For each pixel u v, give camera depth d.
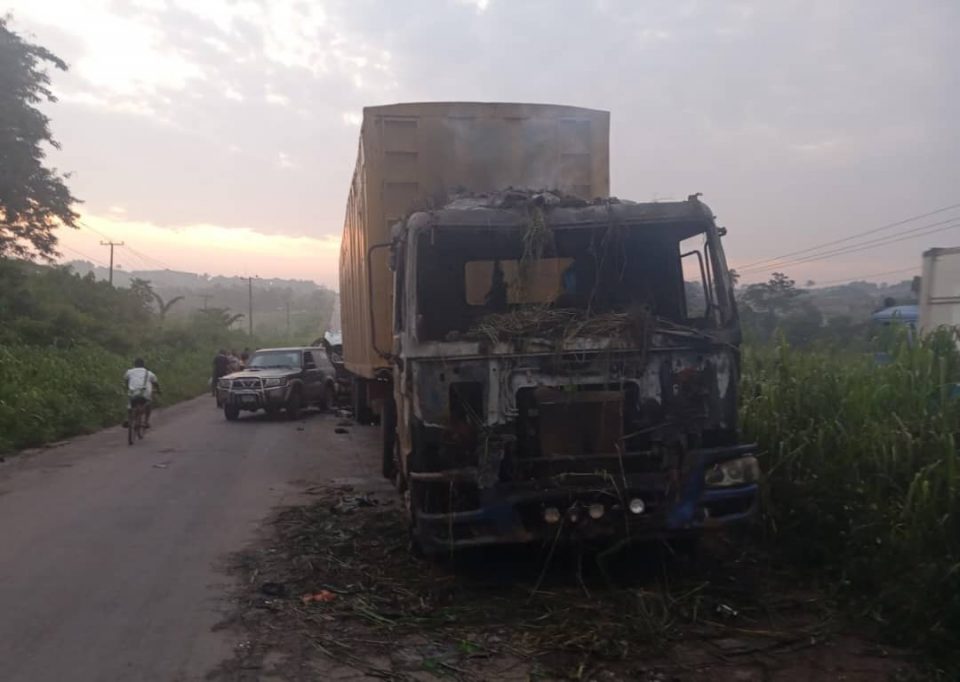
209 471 12.52
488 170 9.23
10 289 30.23
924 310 11.59
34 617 5.93
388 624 5.65
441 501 5.91
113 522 9.00
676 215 6.30
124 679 4.87
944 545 5.38
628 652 5.04
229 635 5.55
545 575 6.46
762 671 4.76
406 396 6.11
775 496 6.89
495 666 4.95
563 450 5.86
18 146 32.88
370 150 9.06
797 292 20.41
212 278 168.12
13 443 15.05
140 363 16.75
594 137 9.41
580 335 5.91
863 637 5.20
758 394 8.37
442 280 6.27
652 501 5.87
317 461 13.47
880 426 6.56
